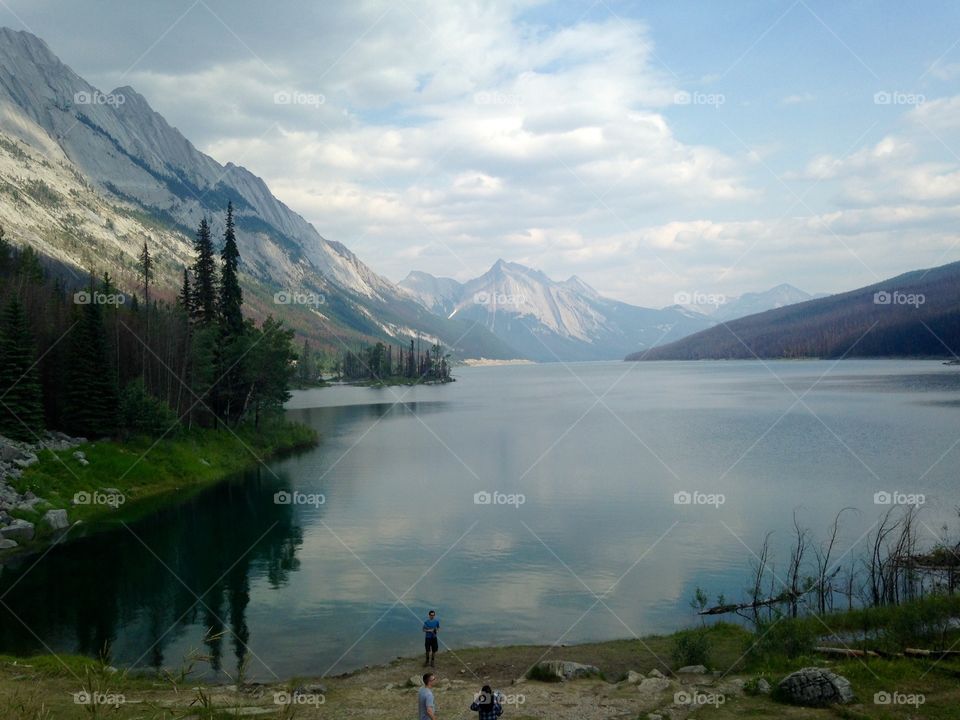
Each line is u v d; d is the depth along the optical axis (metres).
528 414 170.12
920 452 91.88
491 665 31.28
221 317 108.94
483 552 51.47
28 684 25.38
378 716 24.03
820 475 79.12
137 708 21.56
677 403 188.00
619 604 40.41
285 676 30.27
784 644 31.03
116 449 77.56
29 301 97.94
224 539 55.28
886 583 39.12
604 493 73.12
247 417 116.69
